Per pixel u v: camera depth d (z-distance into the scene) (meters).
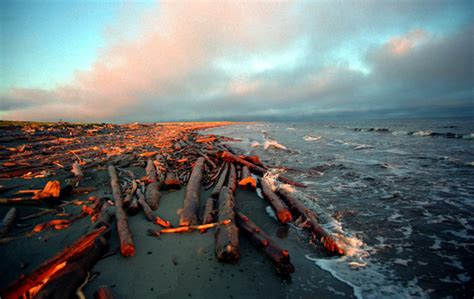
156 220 5.13
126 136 27.91
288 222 5.61
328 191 8.20
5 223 4.43
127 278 3.38
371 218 5.98
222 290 3.27
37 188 6.78
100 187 7.52
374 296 3.35
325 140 25.39
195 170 9.28
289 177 10.20
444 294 3.39
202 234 4.70
